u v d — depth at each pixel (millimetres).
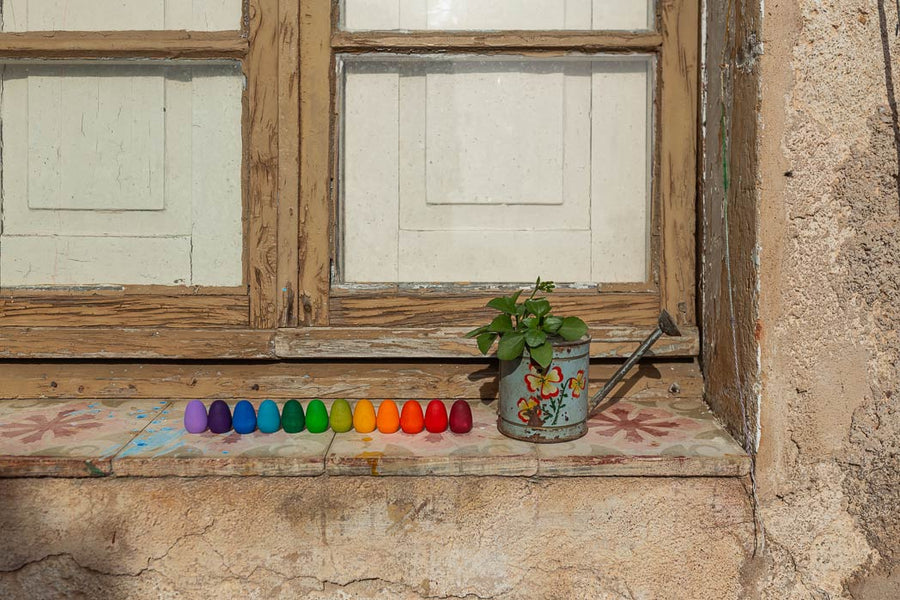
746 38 1996
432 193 2404
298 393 2348
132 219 2404
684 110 2334
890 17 1941
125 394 2354
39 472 1928
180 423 2182
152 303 2369
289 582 1992
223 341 2305
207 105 2383
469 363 2373
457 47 2328
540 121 2396
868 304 1983
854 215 1967
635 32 2336
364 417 2125
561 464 1944
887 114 1951
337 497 1972
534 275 2406
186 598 1989
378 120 2387
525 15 2369
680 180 2344
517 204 2406
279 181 2314
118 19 2355
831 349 1987
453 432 2121
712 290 2246
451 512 1978
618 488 1978
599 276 2398
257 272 2338
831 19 1932
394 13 2363
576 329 2000
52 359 2367
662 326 2057
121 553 1975
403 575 1992
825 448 2002
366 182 2398
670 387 2354
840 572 2027
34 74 2379
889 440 2004
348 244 2395
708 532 1996
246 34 2320
